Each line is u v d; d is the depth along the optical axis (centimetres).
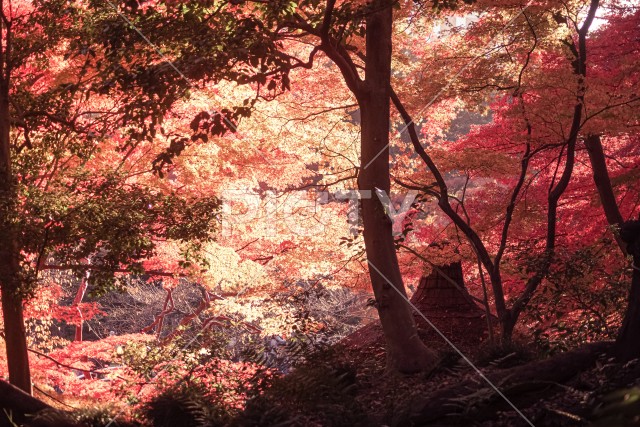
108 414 633
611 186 1317
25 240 960
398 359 945
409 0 1279
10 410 633
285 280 1634
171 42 942
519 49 1148
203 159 1444
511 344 824
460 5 1221
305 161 1574
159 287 2875
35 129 1133
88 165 1346
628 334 582
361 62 1460
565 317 1131
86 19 1028
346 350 1091
